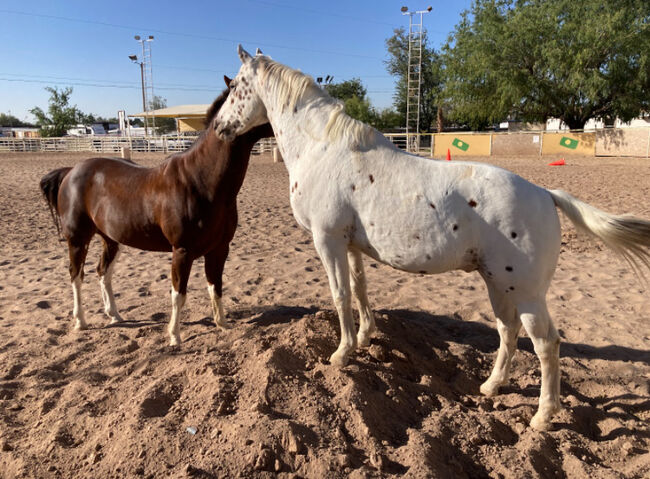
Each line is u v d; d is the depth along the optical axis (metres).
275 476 2.43
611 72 27.16
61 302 5.25
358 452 2.60
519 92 29.27
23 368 3.73
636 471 2.58
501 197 2.71
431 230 2.81
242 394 3.04
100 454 2.66
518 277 2.74
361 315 3.71
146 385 3.27
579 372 3.64
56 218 5.03
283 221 9.77
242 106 3.55
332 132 3.13
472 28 32.03
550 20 28.19
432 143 30.36
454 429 2.80
